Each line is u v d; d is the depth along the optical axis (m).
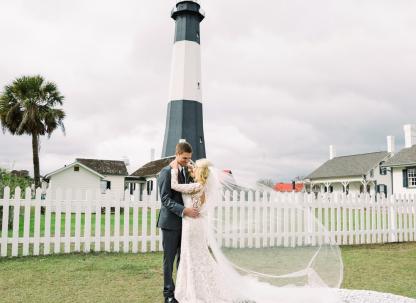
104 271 7.02
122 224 15.22
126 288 5.86
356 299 5.08
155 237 9.46
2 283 6.10
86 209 9.08
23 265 7.50
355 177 45.78
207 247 4.92
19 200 8.53
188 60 34.53
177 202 5.02
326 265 5.02
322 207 10.61
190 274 4.76
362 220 11.31
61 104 27.56
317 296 4.84
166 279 5.03
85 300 5.22
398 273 7.07
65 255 8.66
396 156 34.12
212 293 4.77
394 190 33.72
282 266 5.02
